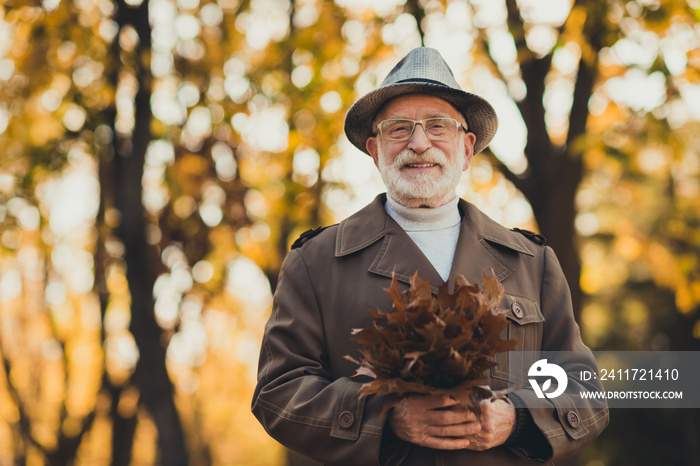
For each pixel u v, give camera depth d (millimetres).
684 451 14797
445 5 6164
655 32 5609
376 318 2047
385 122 2549
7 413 12805
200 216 8031
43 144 8227
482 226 2602
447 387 1974
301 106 6660
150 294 7383
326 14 6820
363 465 2125
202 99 7613
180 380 11391
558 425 2268
